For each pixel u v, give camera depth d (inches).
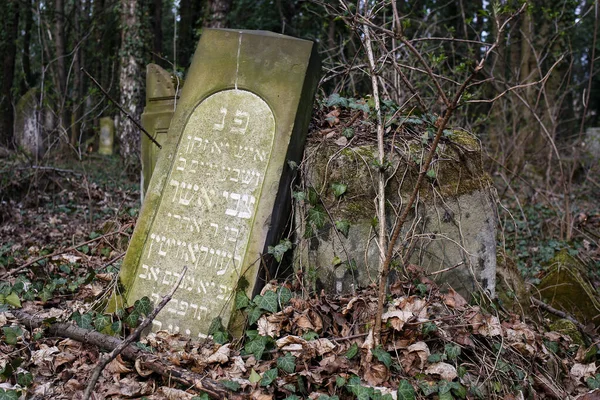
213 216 140.3
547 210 290.4
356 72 227.1
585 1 539.8
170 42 840.9
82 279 167.9
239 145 142.9
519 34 464.8
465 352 131.0
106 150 571.2
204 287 136.9
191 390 114.7
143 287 139.9
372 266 142.9
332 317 134.1
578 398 127.7
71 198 299.4
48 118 422.0
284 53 145.7
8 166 317.1
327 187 144.3
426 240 147.1
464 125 309.1
